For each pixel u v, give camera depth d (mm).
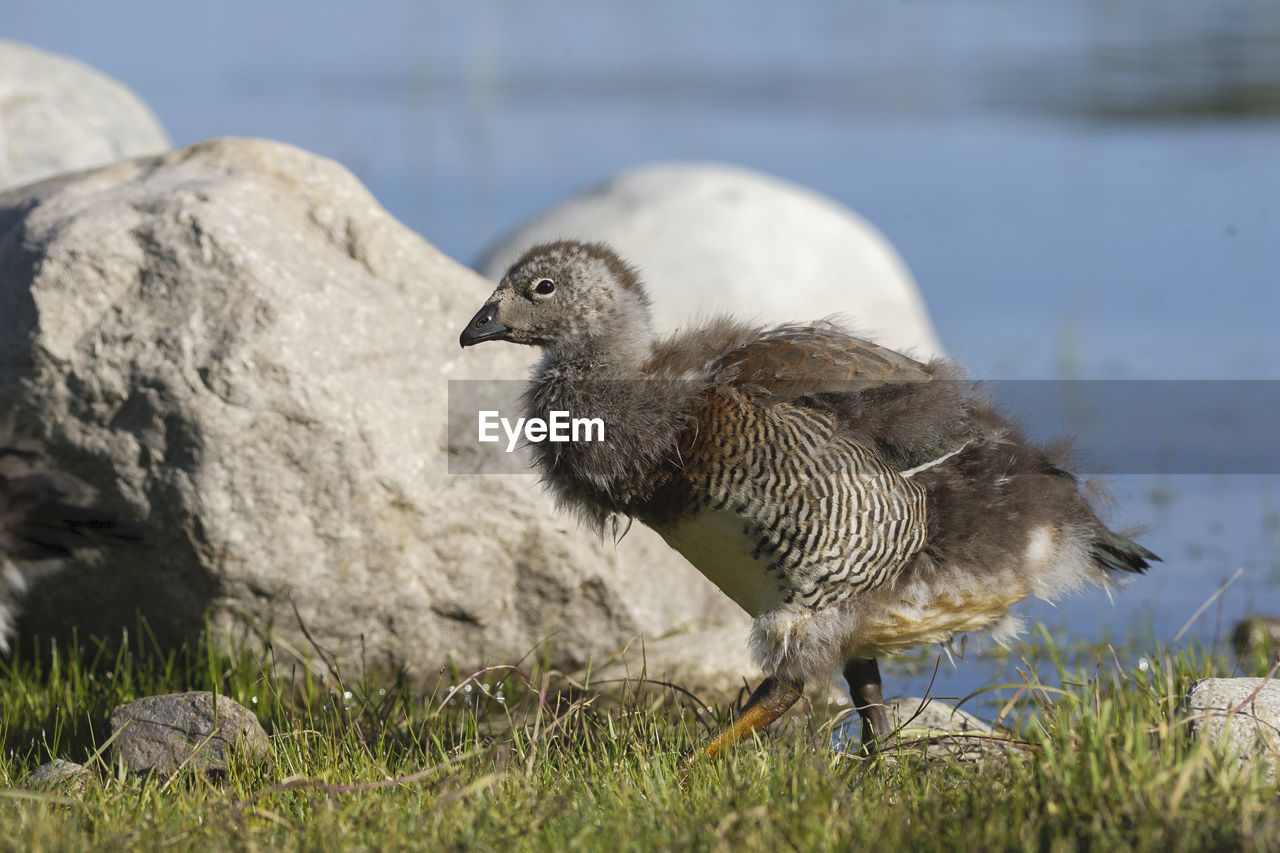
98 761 7836
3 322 9297
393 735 8562
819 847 6086
